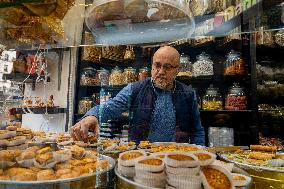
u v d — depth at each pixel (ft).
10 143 2.85
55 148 3.04
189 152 2.42
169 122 3.94
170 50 4.12
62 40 3.41
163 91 4.04
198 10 3.32
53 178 2.29
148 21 3.24
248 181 2.36
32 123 3.75
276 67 7.60
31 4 2.59
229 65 7.12
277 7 3.01
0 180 2.19
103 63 5.12
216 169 2.33
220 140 5.23
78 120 3.80
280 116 7.26
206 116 6.81
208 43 6.77
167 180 2.27
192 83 6.86
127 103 3.89
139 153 2.69
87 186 2.35
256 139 6.56
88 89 4.47
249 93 7.14
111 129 3.73
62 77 3.98
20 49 3.62
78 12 3.15
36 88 3.83
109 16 3.16
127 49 5.18
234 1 3.29
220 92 7.16
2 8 2.61
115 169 2.60
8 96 3.63
